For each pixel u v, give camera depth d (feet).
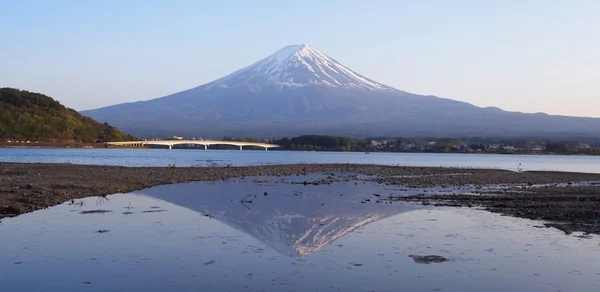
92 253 44.78
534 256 45.34
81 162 221.66
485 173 171.42
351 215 68.54
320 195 93.86
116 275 38.55
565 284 37.70
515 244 50.03
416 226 60.08
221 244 49.32
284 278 38.50
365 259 44.29
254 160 305.94
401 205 79.61
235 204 78.59
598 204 79.15
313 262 43.16
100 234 52.60
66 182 99.40
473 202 83.25
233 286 36.47
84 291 34.86
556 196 92.02
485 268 41.60
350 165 207.92
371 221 63.72
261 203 80.48
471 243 50.60
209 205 76.59
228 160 295.48
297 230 57.31
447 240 52.01
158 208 71.92
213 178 129.18
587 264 42.86
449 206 78.13
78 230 54.39
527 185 122.01
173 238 51.55
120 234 52.85
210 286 36.37
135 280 37.42
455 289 36.37
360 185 117.08
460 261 43.70
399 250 47.65
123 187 99.04
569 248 48.32
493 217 66.54
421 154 645.92
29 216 62.28
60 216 62.75
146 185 106.01
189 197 86.84
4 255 43.70
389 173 164.55
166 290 35.32
